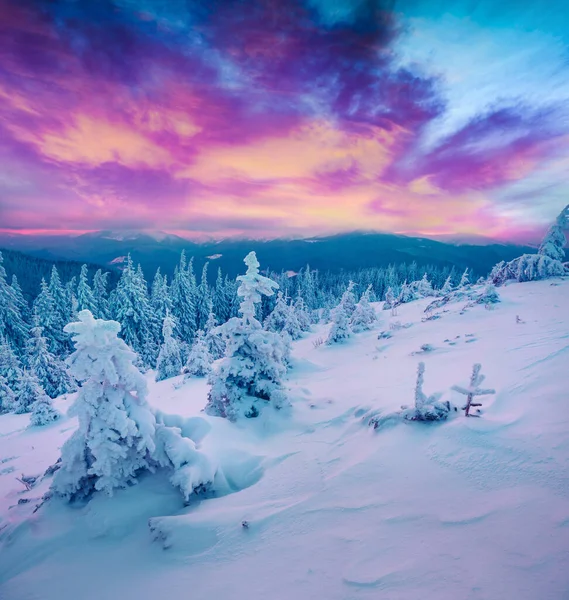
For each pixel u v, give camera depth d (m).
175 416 7.82
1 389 25.30
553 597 2.47
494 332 13.00
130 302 40.91
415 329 18.39
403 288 32.66
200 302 54.84
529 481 3.89
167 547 4.61
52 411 18.44
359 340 20.53
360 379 12.48
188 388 20.11
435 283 97.06
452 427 5.50
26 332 39.72
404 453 5.36
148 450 6.53
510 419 5.38
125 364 6.14
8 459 13.33
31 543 5.48
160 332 44.28
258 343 10.00
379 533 3.77
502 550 3.05
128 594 3.93
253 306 10.55
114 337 6.20
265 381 10.14
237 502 5.52
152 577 4.15
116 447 5.91
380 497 4.44
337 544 3.80
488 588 2.71
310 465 6.27
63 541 5.43
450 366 10.12
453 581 2.88
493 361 9.09
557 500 3.46
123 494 6.11
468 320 16.58
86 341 5.81
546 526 3.17
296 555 3.81
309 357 19.42
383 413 7.05
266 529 4.44
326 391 11.71
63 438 15.33
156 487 6.27
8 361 28.14
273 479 6.12
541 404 5.57
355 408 9.06
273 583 3.49
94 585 4.30
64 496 6.46
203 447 7.04
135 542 5.09
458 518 3.63
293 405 10.19
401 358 13.73
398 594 2.90
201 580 3.84
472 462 4.58
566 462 3.98
